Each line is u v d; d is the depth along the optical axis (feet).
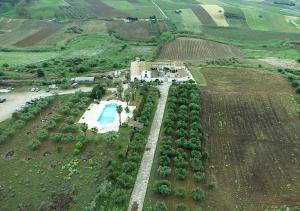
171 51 626.64
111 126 339.36
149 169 278.67
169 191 249.75
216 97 404.57
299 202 246.27
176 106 376.89
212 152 301.22
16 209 239.50
